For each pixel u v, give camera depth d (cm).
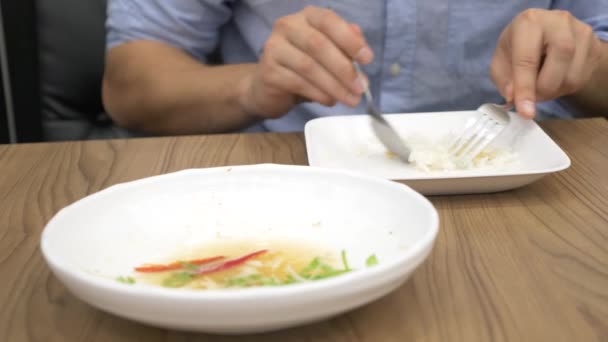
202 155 87
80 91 132
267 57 95
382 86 116
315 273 60
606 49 111
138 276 61
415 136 87
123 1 121
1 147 90
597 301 60
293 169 69
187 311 52
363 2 113
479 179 74
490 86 117
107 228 64
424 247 57
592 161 84
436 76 115
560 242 68
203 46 124
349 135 88
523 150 83
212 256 63
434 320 59
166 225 66
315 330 58
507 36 93
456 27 114
